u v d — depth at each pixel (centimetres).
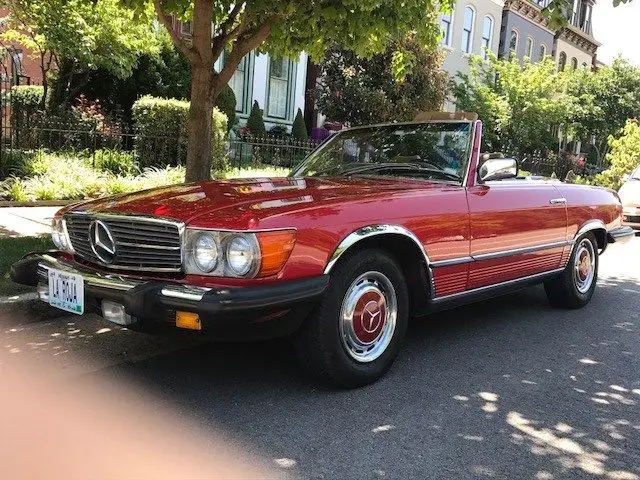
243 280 312
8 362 389
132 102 1461
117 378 378
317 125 1961
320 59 712
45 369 384
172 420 324
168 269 325
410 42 1466
